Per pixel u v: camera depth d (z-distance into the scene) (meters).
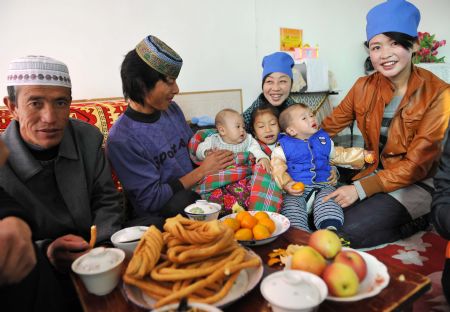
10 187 1.03
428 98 1.57
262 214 1.15
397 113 1.67
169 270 0.73
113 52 2.17
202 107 2.60
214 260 0.77
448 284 1.01
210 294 0.71
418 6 3.75
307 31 3.19
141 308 0.73
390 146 1.72
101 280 0.77
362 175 1.82
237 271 0.75
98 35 2.10
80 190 1.18
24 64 0.96
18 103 0.99
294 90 2.76
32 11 1.87
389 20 1.54
